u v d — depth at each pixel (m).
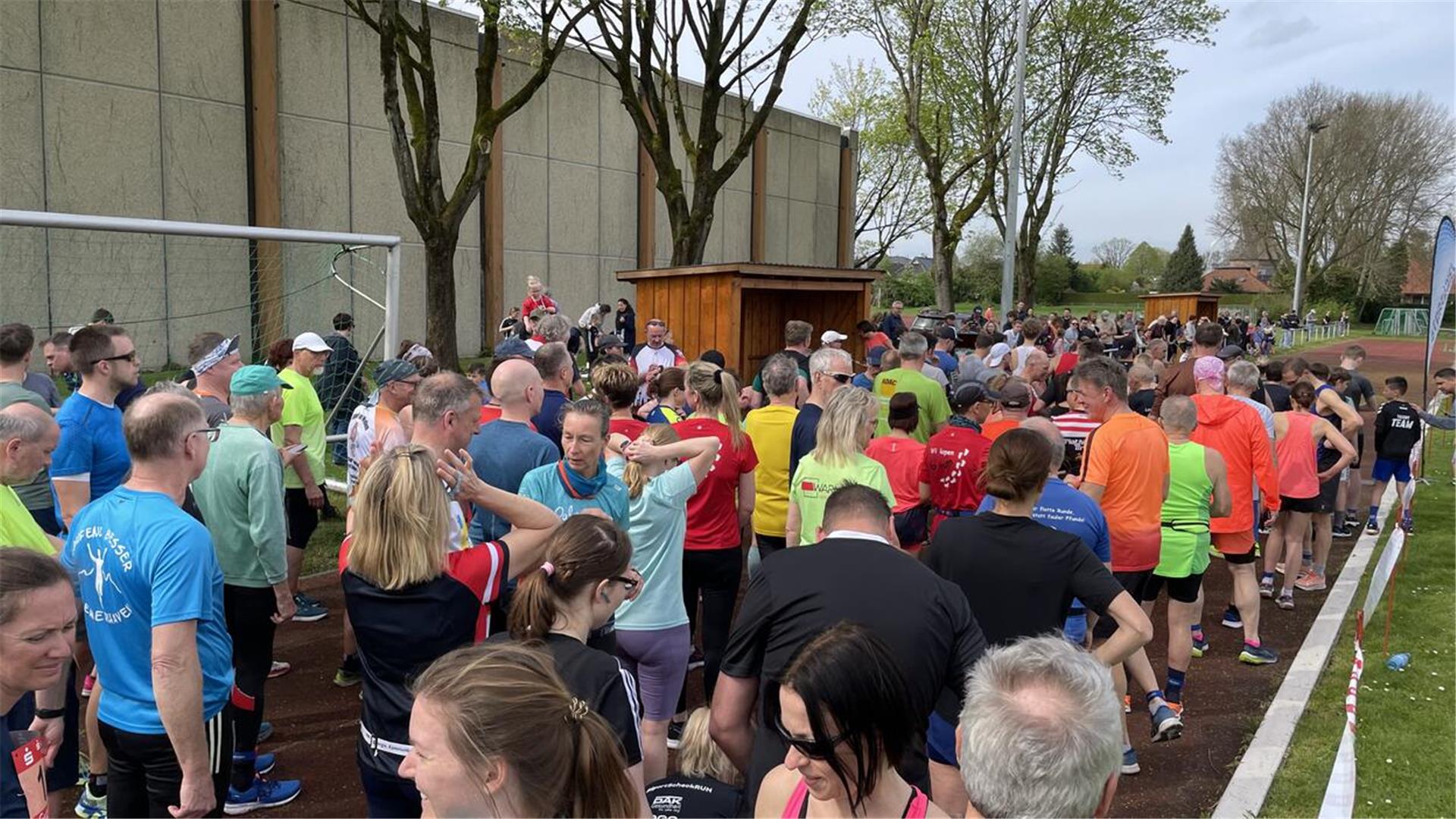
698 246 15.09
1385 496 11.45
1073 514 3.82
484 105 13.01
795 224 30.06
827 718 1.77
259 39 16.11
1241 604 5.96
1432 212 47.88
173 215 15.21
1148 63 27.59
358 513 2.53
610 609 2.67
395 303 8.34
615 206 23.84
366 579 2.49
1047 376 9.61
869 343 10.53
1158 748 4.81
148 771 2.83
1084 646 4.83
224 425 4.00
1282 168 49.69
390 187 18.55
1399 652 6.17
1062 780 1.50
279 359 7.11
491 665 1.71
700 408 4.75
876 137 29.33
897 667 1.86
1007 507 3.22
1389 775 4.50
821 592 2.57
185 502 3.80
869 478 4.27
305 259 14.58
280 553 3.89
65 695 3.11
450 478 2.67
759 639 2.66
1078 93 29.25
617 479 3.74
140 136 14.73
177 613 2.66
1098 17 26.28
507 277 21.08
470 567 2.57
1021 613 3.12
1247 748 4.80
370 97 18.03
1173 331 27.78
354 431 5.14
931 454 4.98
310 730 4.63
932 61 23.81
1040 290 77.19
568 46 21.70
